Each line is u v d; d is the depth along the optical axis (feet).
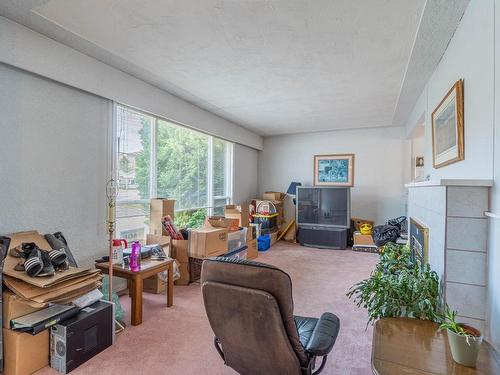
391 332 4.42
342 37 7.50
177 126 13.56
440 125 8.10
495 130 4.79
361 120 16.78
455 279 5.37
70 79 8.23
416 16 6.51
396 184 18.33
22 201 7.44
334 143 19.88
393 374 3.42
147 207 11.85
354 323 8.11
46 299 5.69
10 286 5.74
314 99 12.84
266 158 22.00
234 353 4.62
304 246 18.24
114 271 8.15
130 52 8.48
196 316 8.46
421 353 3.86
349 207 17.38
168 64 9.29
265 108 14.38
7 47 6.83
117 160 10.35
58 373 5.87
